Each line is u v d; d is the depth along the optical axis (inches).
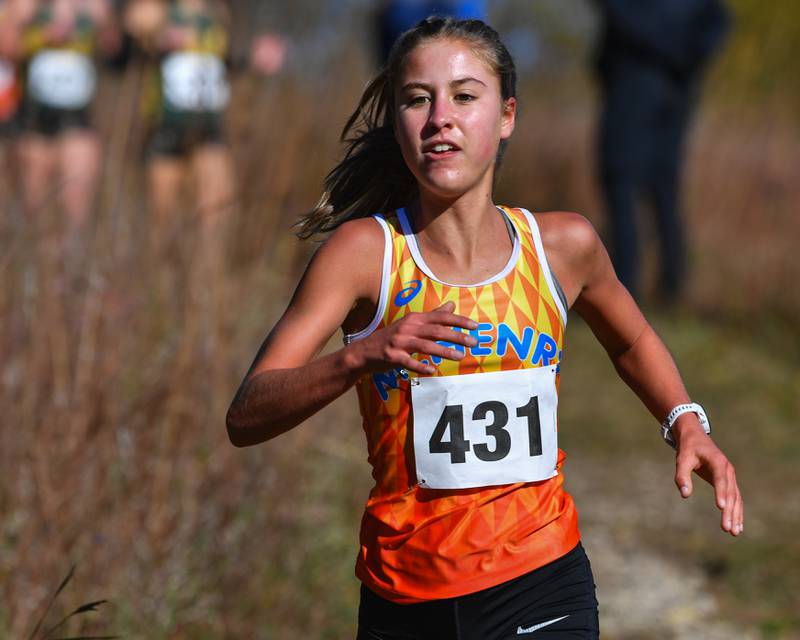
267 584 565.3
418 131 363.9
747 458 909.8
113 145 655.8
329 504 682.8
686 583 687.7
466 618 363.3
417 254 368.5
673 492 835.4
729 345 1182.9
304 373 335.6
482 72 364.8
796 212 1421.0
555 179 1541.6
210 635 520.4
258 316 698.2
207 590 534.6
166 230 646.5
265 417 344.2
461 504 364.8
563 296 376.5
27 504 509.4
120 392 567.8
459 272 367.6
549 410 372.2
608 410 1004.6
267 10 1018.7
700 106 1728.6
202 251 636.7
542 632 365.4
